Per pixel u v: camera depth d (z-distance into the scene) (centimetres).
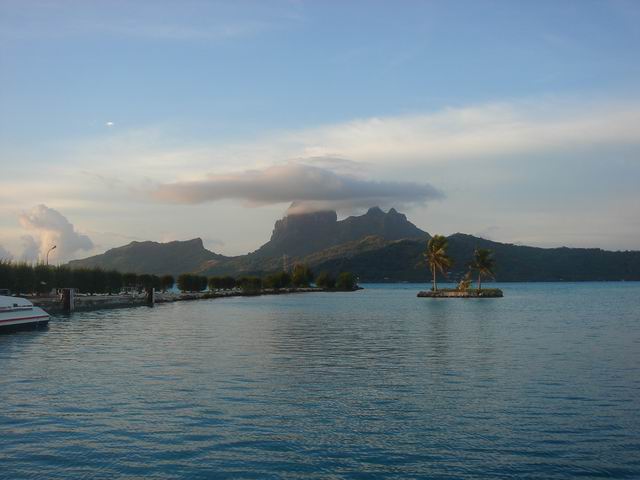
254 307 12094
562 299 15812
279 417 2416
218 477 1778
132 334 5950
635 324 7212
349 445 2067
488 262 17875
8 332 6109
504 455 1962
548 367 3659
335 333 6059
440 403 2659
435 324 7331
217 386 3038
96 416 2422
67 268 12350
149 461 1903
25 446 2041
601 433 2194
